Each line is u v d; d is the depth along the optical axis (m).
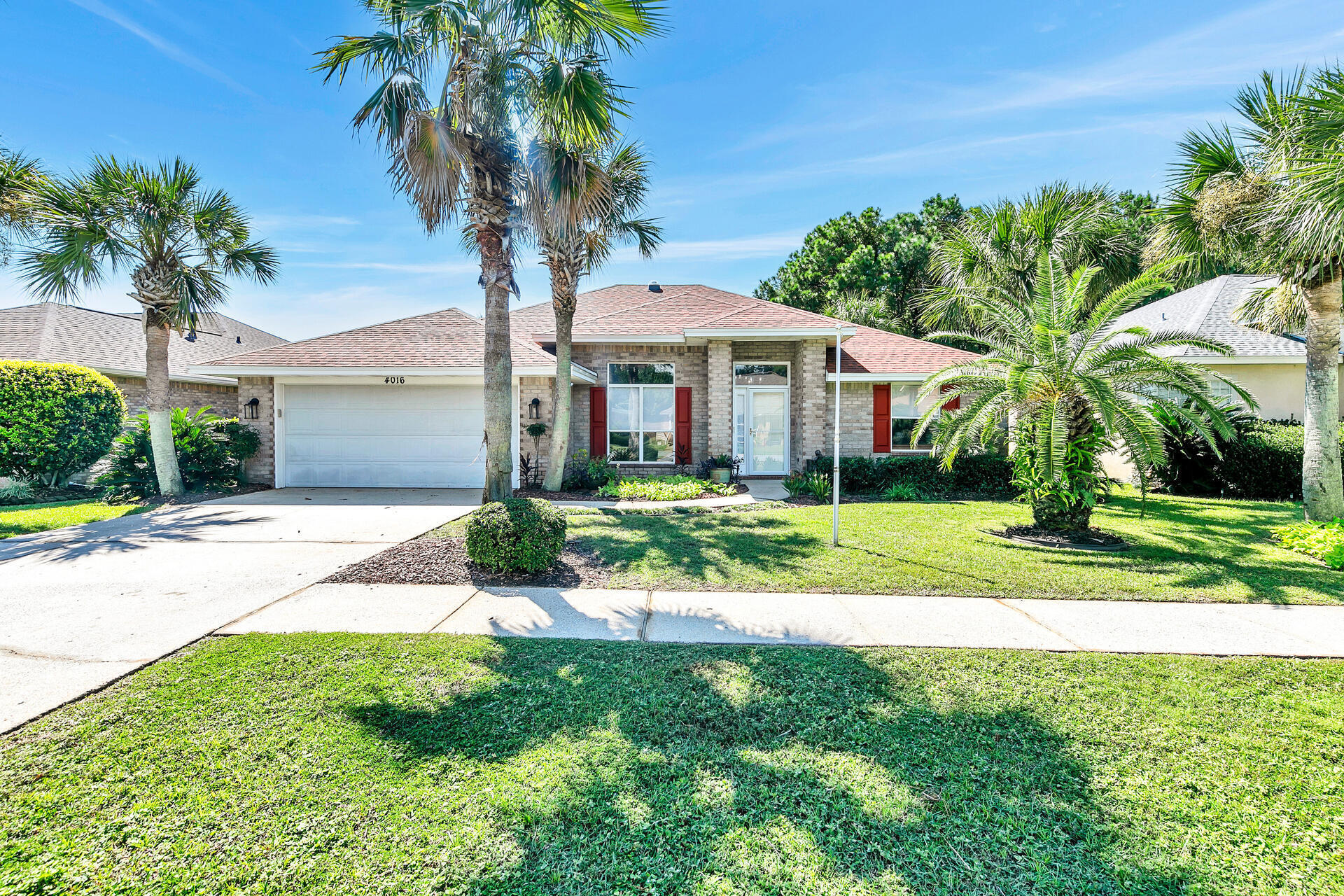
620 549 7.16
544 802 2.46
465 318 14.40
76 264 10.39
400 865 2.11
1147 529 8.30
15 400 11.10
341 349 13.04
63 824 2.28
